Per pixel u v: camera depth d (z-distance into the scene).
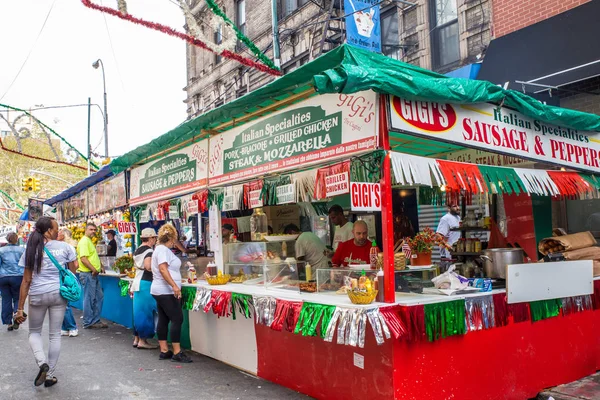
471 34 10.62
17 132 17.33
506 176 5.07
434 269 4.77
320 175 4.78
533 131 5.30
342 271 4.69
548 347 5.07
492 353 4.64
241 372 6.11
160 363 6.65
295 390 5.28
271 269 6.02
